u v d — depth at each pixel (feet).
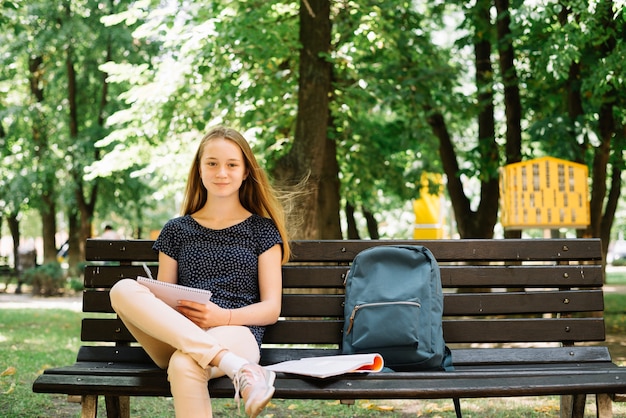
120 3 65.05
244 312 11.98
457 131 58.70
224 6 36.65
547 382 10.85
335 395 10.53
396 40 40.60
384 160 52.85
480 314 13.58
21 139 73.20
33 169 71.05
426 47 42.65
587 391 10.88
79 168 70.03
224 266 12.60
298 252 13.84
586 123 37.40
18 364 23.90
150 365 12.71
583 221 33.01
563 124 36.32
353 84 40.70
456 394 10.62
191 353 10.41
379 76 41.16
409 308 11.89
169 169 41.14
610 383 10.87
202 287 12.51
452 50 59.06
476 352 13.21
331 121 42.75
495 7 42.57
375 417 17.30
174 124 41.09
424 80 40.91
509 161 41.60
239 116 39.70
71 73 71.41
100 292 13.70
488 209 44.73
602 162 44.16
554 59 32.37
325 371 10.69
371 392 10.57
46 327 37.32
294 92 39.40
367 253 12.64
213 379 10.86
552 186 33.06
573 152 35.65
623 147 42.75
